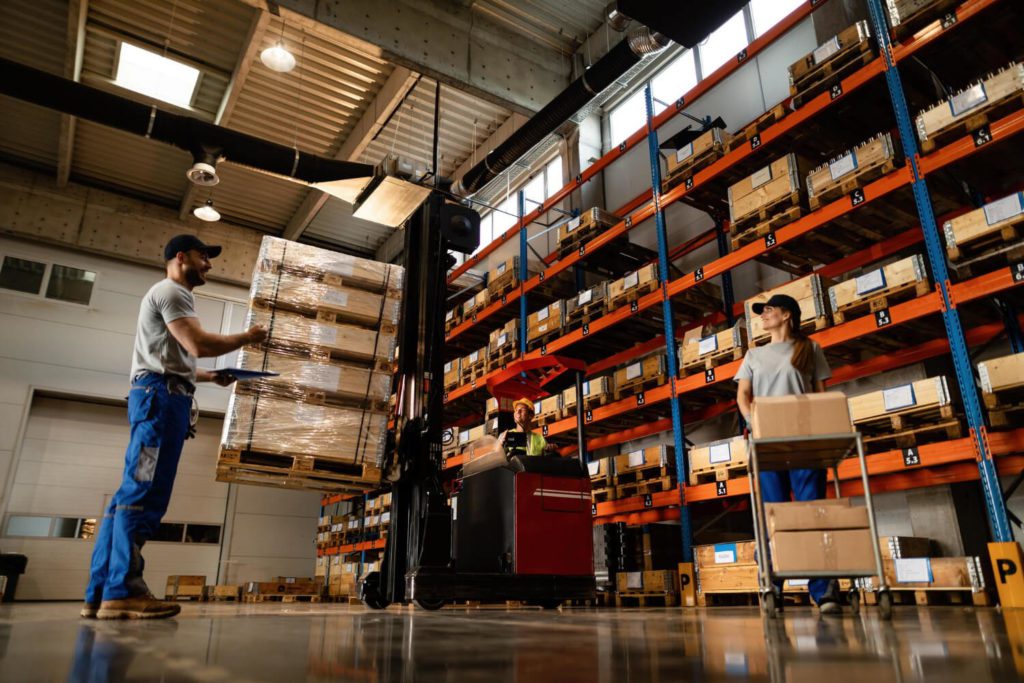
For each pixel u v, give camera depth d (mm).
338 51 11266
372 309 6367
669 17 6797
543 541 5500
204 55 11375
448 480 10578
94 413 14633
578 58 11945
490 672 1517
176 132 8797
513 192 14375
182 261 4059
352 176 9141
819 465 3613
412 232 7609
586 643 2236
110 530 3816
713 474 7086
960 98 5379
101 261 14961
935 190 6355
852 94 6617
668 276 8078
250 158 8961
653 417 9422
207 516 15727
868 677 1374
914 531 6379
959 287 5191
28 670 1499
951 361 6676
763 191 6918
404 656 1859
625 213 10906
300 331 5945
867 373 6926
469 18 10867
